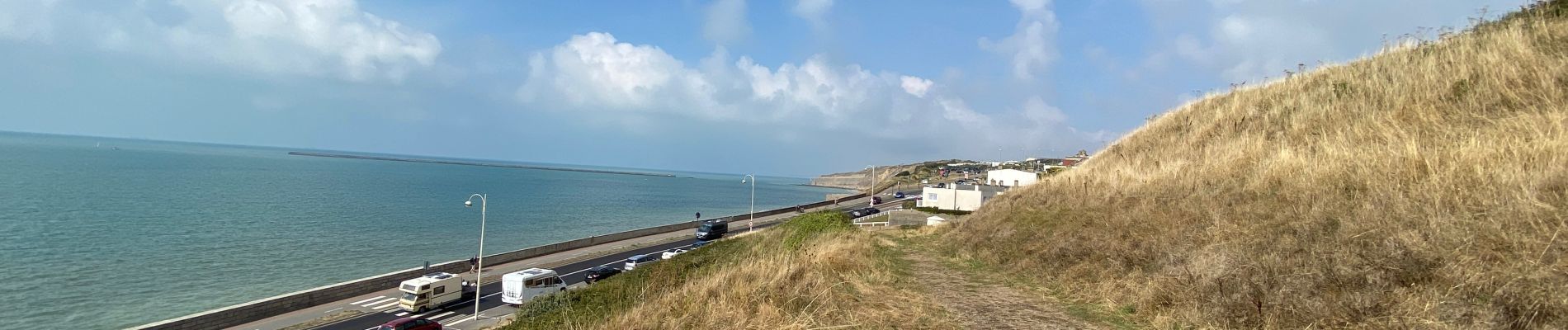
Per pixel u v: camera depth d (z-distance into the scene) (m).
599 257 47.06
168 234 56.03
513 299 30.20
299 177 151.00
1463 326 4.48
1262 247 7.09
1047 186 18.12
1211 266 6.83
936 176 165.00
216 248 49.84
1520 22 12.94
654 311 8.57
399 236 62.41
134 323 29.55
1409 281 5.38
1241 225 8.18
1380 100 12.66
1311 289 5.69
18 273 39.03
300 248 51.78
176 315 30.95
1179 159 15.23
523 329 12.42
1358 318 5.09
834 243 13.70
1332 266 5.90
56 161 167.50
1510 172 6.68
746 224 71.12
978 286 9.01
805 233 20.20
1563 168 6.20
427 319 25.75
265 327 25.55
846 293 7.99
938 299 8.00
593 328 9.14
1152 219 9.95
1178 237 8.58
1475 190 6.59
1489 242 5.38
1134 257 8.28
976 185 67.94
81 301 33.19
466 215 85.50
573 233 71.56
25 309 31.23
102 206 75.06
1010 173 75.31
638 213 102.88
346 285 31.33
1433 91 11.52
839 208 89.25
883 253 13.49
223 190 104.81
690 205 128.50
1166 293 6.75
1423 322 4.69
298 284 38.78
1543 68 9.98
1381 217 6.61
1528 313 4.32
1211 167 12.37
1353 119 12.32
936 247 15.07
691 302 8.30
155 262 43.81
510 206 103.62
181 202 82.88
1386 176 7.96
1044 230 11.91
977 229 15.37
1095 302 7.45
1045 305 7.57
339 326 26.05
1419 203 6.71
